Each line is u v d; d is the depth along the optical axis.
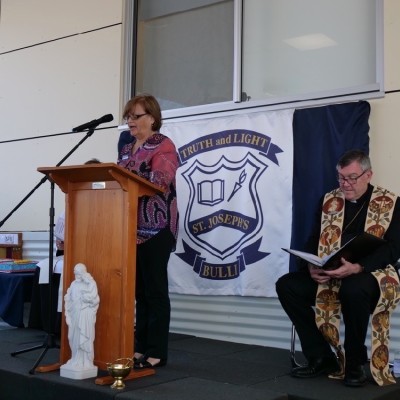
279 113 3.74
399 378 2.88
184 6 4.41
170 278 4.04
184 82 4.37
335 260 2.64
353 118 3.46
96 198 2.74
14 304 4.02
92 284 2.65
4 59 5.29
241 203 3.82
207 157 3.97
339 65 3.72
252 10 4.08
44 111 5.02
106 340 2.67
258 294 3.71
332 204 3.00
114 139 4.59
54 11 5.02
